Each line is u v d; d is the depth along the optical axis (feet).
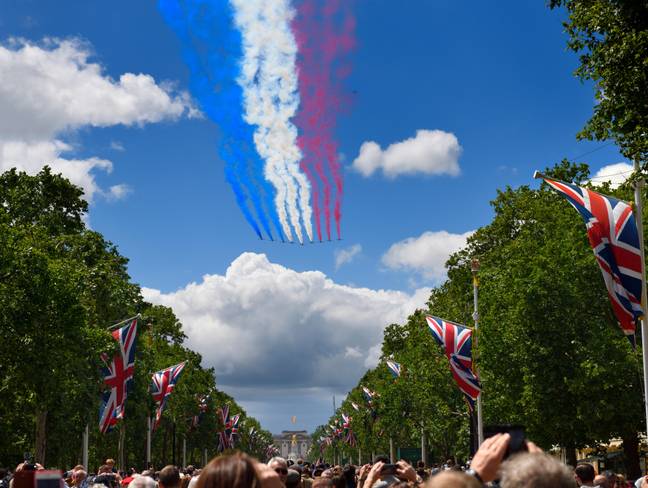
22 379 154.20
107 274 208.54
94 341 168.55
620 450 200.34
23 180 202.28
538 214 185.98
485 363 167.53
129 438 316.60
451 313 240.32
